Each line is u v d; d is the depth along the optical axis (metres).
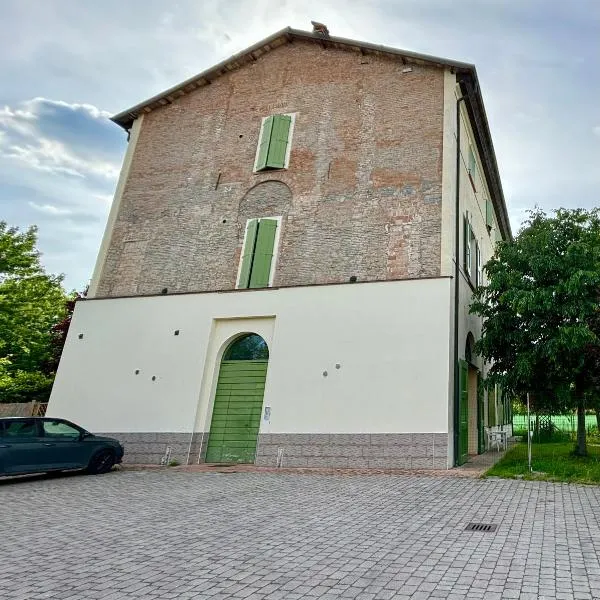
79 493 9.54
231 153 17.25
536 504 7.58
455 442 11.94
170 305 15.34
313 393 12.71
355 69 16.44
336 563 5.03
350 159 15.26
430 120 14.66
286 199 15.63
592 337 10.66
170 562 5.20
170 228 17.03
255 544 5.77
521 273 12.41
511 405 27.12
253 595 4.25
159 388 14.55
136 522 7.02
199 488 9.72
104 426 14.77
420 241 13.44
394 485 9.50
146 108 19.47
